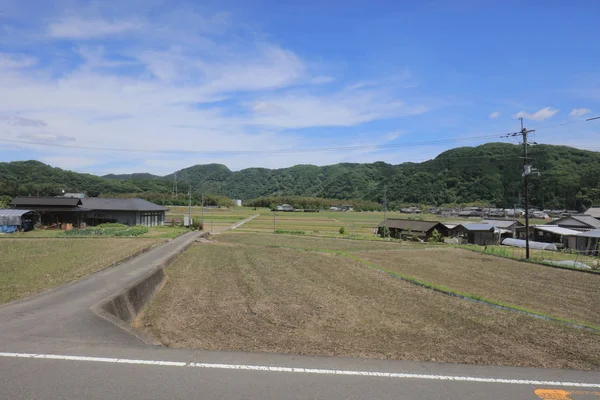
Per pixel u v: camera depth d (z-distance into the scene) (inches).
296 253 1155.3
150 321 416.2
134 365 232.5
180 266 851.4
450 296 589.6
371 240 1857.8
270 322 417.7
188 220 2193.7
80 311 360.5
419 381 229.8
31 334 288.8
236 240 1654.8
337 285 658.8
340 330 394.3
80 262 754.8
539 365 296.2
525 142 1245.1
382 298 563.8
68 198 1916.8
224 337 351.3
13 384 201.6
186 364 237.6
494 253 1321.4
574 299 631.2
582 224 1776.6
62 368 224.5
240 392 201.2
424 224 2038.6
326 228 2476.6
